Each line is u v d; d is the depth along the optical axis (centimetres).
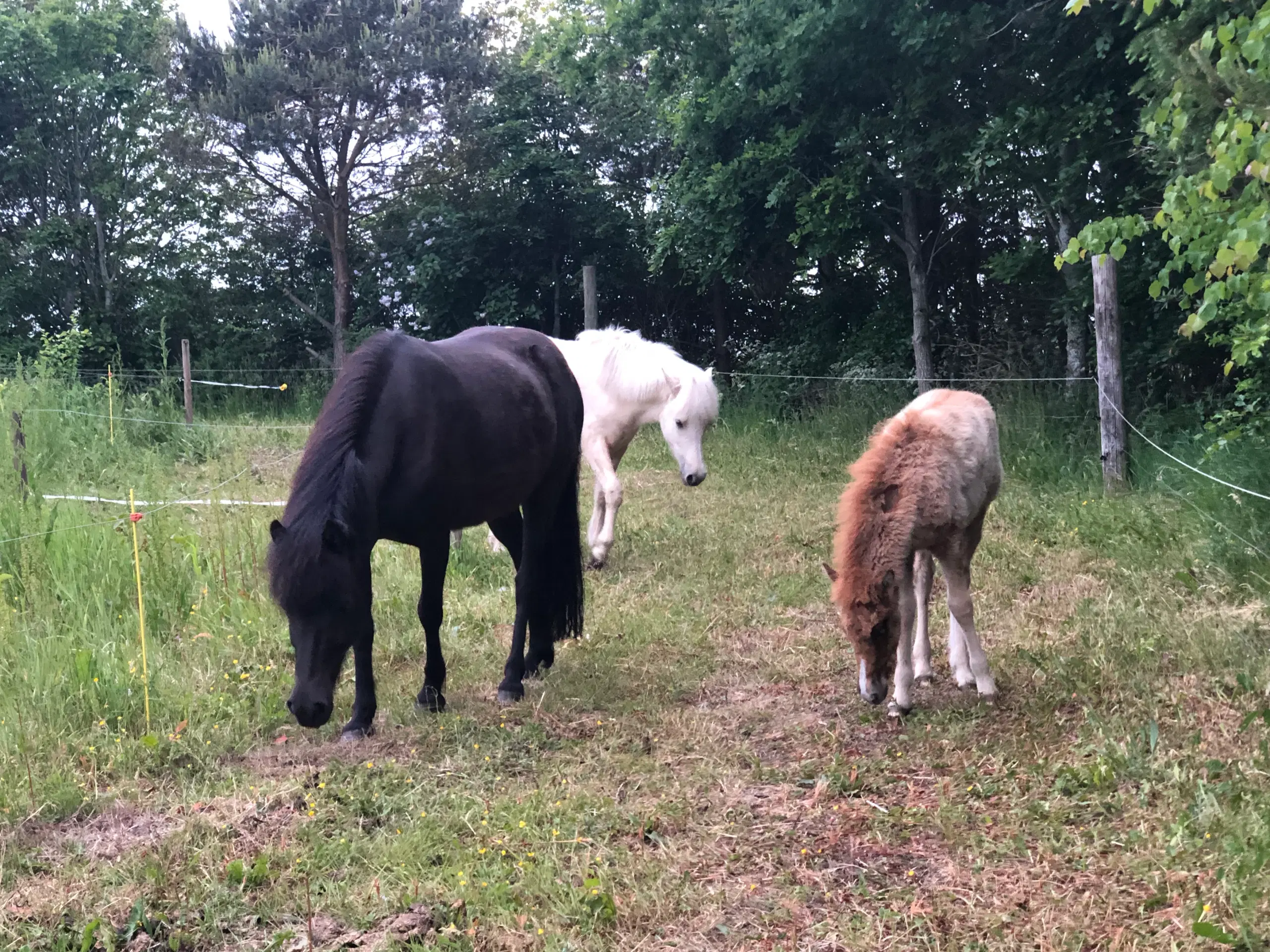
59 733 396
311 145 2111
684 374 717
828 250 1223
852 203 1202
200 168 2102
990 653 473
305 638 354
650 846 316
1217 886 257
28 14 1903
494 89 2086
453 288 1984
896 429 396
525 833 317
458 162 2189
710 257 1407
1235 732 353
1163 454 766
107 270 2047
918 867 294
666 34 1253
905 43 975
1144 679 412
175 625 534
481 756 385
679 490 975
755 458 1118
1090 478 818
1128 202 927
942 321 1373
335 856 306
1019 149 991
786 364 1480
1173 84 457
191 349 2102
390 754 390
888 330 1405
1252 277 342
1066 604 537
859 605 382
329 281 2333
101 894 288
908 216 1195
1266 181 321
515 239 1988
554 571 503
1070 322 1012
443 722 418
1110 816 307
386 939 262
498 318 1945
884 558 379
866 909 273
